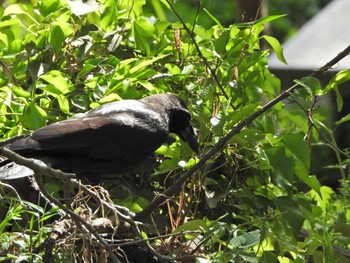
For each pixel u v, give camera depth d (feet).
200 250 29.91
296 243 30.66
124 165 32.22
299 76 64.18
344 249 32.35
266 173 33.73
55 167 30.76
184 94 34.86
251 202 32.45
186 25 35.76
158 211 33.01
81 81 33.88
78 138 30.91
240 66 34.04
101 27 34.99
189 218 32.91
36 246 27.20
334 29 70.23
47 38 33.86
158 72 34.42
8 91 32.17
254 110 33.30
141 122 32.17
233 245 28.02
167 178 33.88
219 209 33.17
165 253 29.55
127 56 35.83
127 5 36.81
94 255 28.58
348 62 64.13
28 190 30.30
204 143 32.89
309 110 30.01
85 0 33.76
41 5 34.68
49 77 31.50
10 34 34.24
